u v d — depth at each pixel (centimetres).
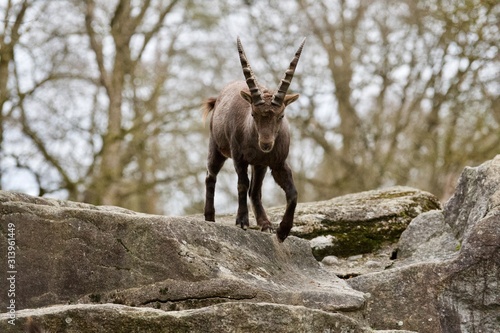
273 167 1194
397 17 2709
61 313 903
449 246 1281
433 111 2600
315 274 1179
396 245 1430
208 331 923
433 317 1123
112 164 2662
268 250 1148
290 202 1182
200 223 1088
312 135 2733
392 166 2664
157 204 3212
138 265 1030
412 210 1496
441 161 2491
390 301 1146
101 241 1037
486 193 1211
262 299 1020
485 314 1105
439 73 2592
